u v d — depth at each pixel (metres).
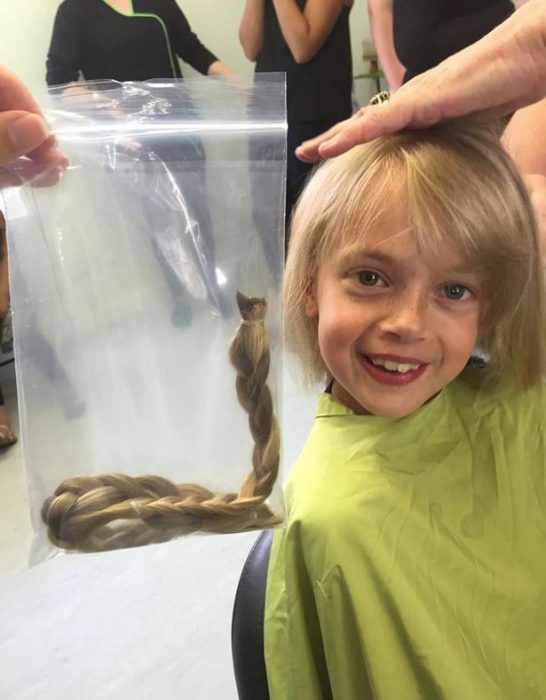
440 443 0.62
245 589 0.62
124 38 1.88
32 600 1.31
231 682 1.13
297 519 0.54
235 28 2.43
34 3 2.01
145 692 1.13
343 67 1.79
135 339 0.56
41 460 0.54
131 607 1.29
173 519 0.52
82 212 0.54
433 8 1.27
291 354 0.63
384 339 0.54
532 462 0.68
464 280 0.55
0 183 0.51
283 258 0.56
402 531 0.57
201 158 0.55
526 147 0.73
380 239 0.53
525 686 0.62
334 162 0.58
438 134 0.56
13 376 1.98
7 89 0.47
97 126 0.54
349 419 0.60
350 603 0.53
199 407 0.56
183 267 0.56
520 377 0.67
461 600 0.59
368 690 0.55
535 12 0.53
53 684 1.15
